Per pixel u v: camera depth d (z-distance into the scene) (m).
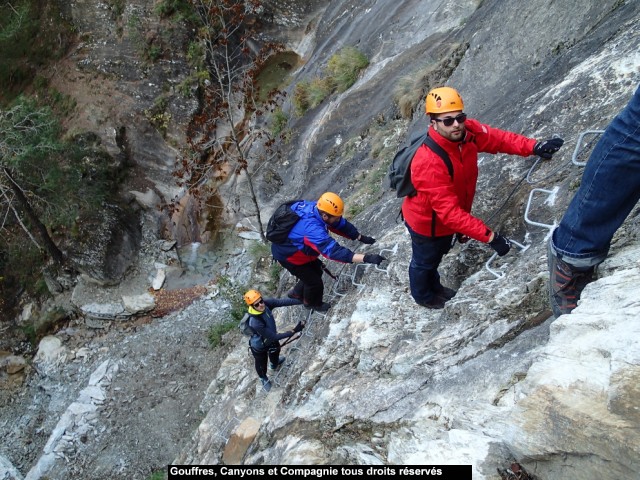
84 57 15.98
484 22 8.20
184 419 11.06
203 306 13.40
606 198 2.15
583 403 2.03
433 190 3.09
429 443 2.84
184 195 15.41
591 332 2.20
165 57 15.59
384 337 4.41
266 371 6.46
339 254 4.72
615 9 5.20
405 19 11.89
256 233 13.95
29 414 12.41
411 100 9.12
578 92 4.50
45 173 13.15
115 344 13.23
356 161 9.91
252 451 5.11
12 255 14.85
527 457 2.25
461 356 3.24
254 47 16.28
